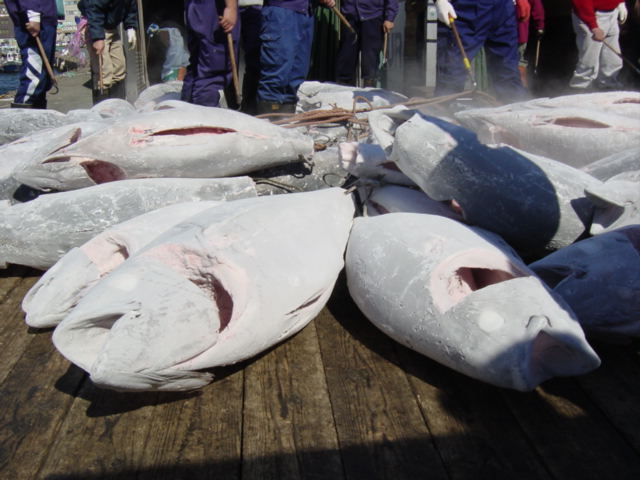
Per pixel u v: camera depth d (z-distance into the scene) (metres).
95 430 2.30
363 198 3.66
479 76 6.71
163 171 3.72
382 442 2.25
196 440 2.25
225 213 2.78
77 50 16.86
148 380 2.22
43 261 3.33
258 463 2.15
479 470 2.14
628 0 8.37
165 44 9.30
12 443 2.23
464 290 2.80
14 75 16.94
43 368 2.66
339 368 2.66
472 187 3.13
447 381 2.58
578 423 2.35
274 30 5.53
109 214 3.34
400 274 2.66
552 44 8.79
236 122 3.84
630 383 2.57
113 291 2.33
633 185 3.04
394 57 10.46
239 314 2.39
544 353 2.42
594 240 2.84
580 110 3.98
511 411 2.41
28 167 3.60
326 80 8.62
